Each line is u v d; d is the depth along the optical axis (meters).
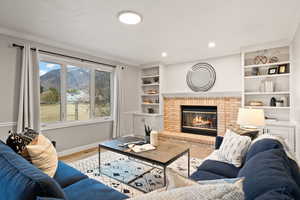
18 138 1.65
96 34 2.82
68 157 3.33
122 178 2.44
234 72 4.03
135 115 5.09
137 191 2.12
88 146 3.93
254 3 1.91
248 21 2.35
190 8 2.02
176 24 2.44
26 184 0.84
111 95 4.57
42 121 3.23
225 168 1.79
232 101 3.98
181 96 4.72
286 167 1.02
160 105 4.93
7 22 2.40
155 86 5.27
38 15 2.20
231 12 2.11
